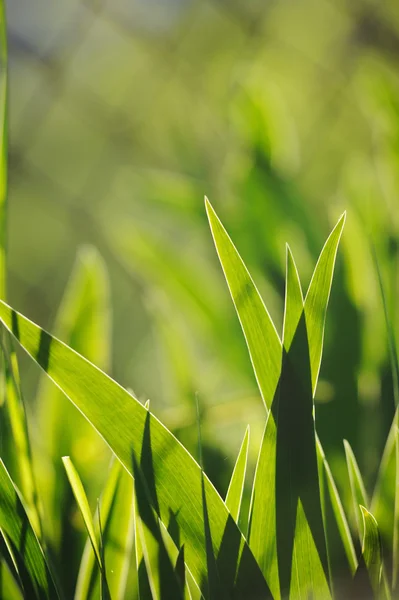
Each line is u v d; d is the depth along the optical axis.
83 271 1.27
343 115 3.25
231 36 3.74
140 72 3.58
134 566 0.99
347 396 1.16
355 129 3.17
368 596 0.91
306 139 3.15
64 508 1.05
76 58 3.65
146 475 0.91
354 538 0.97
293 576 0.92
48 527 1.03
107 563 0.98
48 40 3.64
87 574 0.96
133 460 0.90
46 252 3.37
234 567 0.91
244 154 1.80
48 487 1.08
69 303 1.26
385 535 0.97
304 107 3.34
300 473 0.92
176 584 0.91
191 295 1.69
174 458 0.91
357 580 0.92
